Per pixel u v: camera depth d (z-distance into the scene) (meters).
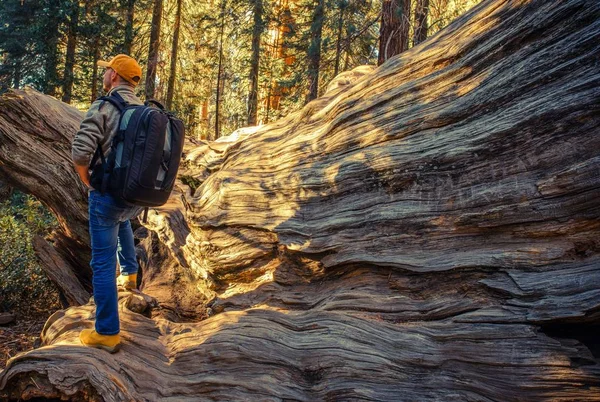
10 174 6.28
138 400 2.95
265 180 4.50
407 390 2.72
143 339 3.37
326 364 2.94
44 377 2.97
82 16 16.89
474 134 3.21
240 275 4.30
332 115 4.31
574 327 2.65
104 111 2.90
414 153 3.47
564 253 2.73
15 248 7.84
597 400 2.39
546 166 2.91
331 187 3.91
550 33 2.96
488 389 2.58
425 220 3.31
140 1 18.36
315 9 15.59
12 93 6.15
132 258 3.96
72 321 3.57
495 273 2.89
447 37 3.70
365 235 3.55
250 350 3.13
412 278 3.23
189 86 23.58
